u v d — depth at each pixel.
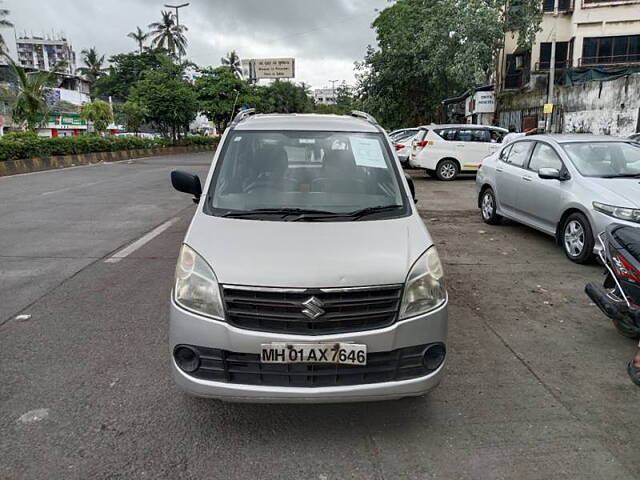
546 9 29.92
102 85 68.88
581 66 28.91
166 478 2.71
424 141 16.61
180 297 2.97
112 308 5.12
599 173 6.91
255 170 3.95
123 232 8.63
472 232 8.75
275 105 65.25
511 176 8.40
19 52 102.69
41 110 29.95
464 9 25.20
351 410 3.36
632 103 21.14
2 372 3.82
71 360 4.01
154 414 3.29
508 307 5.24
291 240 3.16
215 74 45.34
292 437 3.07
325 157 4.07
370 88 32.31
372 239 3.21
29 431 3.10
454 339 4.47
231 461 2.85
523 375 3.85
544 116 25.41
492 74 33.41
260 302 2.82
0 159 19.52
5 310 5.06
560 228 7.16
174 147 38.22
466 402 3.47
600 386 3.70
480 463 2.85
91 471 2.76
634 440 3.07
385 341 2.85
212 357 2.87
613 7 28.45
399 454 2.93
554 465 2.84
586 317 4.99
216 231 3.29
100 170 20.92
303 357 2.78
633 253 4.01
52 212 10.51
